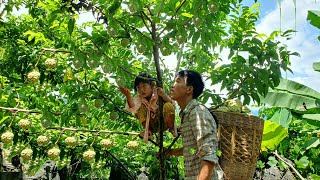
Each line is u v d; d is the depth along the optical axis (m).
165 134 5.43
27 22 5.90
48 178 6.58
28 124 4.03
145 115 3.62
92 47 3.68
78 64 3.58
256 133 3.14
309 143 6.25
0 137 4.43
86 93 4.05
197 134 2.81
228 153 3.10
